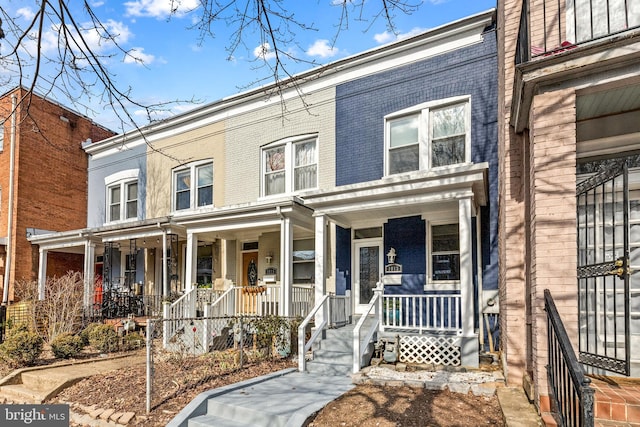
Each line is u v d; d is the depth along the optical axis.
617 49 4.11
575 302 4.28
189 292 11.02
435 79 10.09
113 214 16.23
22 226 16.25
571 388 3.58
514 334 5.93
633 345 5.38
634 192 5.67
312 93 11.75
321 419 5.39
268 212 10.34
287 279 10.09
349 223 10.76
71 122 18.30
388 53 10.60
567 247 4.37
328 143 11.40
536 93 4.68
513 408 4.85
